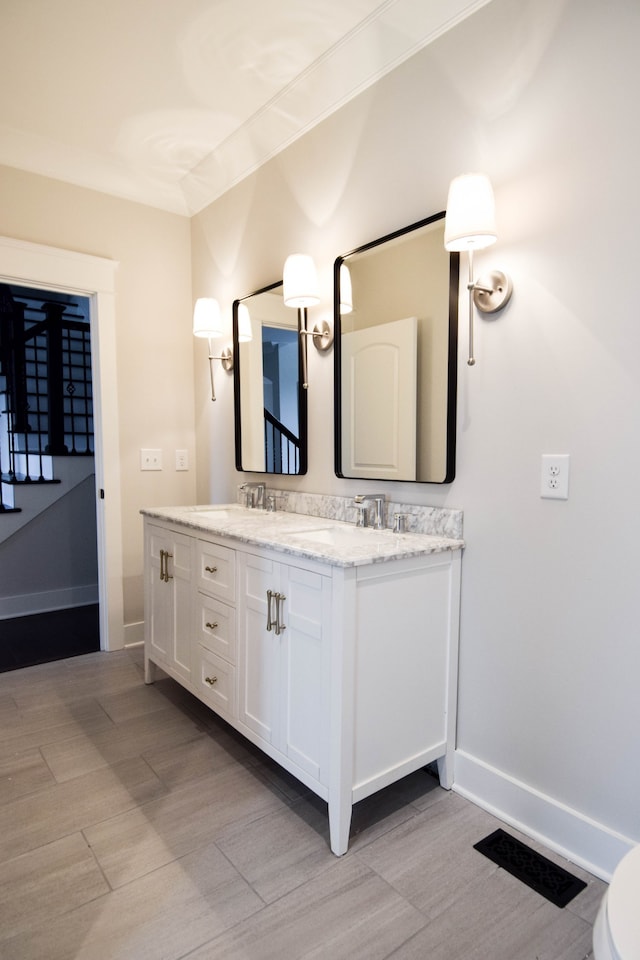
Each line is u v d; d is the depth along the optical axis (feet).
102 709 7.52
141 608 10.12
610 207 4.44
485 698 5.56
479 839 5.07
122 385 9.73
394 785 5.92
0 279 8.52
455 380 5.68
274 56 6.54
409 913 4.23
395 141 6.23
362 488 6.93
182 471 10.52
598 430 4.58
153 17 5.90
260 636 5.77
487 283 5.29
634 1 4.22
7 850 4.85
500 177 5.19
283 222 8.04
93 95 7.25
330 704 4.84
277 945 3.95
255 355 8.71
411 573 5.24
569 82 4.64
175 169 9.16
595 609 4.67
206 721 7.22
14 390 13.44
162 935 4.01
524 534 5.16
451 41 5.55
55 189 8.84
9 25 5.95
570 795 4.89
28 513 11.91
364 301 6.67
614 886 2.46
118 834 5.07
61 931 4.04
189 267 10.37
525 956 3.88
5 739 6.73
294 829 5.17
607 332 4.50
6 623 11.39
